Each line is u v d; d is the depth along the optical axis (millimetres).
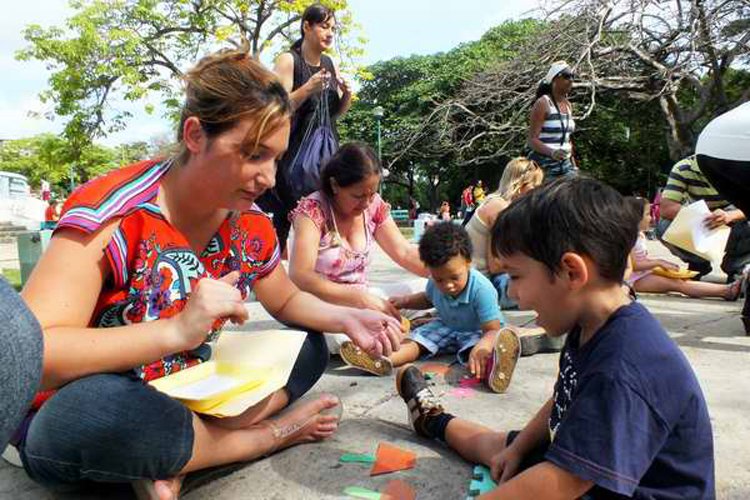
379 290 3131
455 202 30281
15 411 715
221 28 13242
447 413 1928
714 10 10547
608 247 1185
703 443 1182
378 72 28984
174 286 1580
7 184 22000
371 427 2018
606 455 1099
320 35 3438
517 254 1265
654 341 1162
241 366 1720
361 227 2908
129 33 13352
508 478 1501
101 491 1641
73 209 1427
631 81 12148
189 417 1437
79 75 13672
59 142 15492
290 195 3412
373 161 2646
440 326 2855
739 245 4492
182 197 1555
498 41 25016
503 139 15969
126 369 1396
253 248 1842
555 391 1384
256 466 1742
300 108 3363
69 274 1386
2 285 752
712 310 3857
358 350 2553
